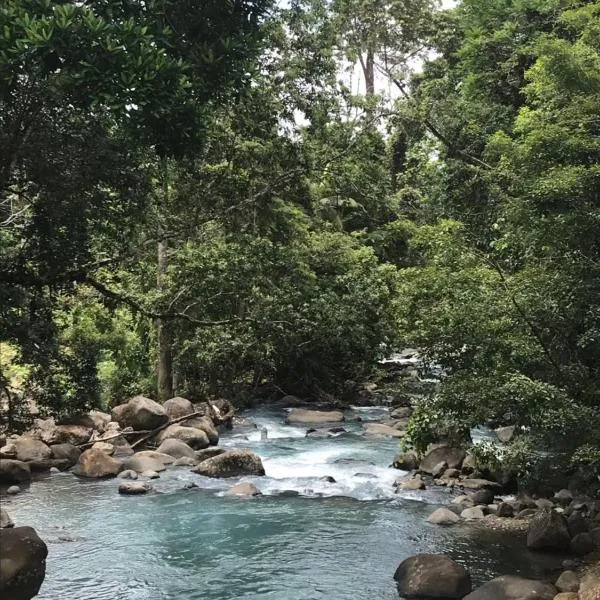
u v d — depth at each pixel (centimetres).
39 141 705
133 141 744
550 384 818
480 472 1128
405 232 2617
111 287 1481
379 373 2259
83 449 1357
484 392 793
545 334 871
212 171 1255
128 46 586
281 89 1385
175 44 684
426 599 678
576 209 836
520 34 1886
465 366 873
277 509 990
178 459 1301
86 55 566
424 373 920
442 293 941
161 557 801
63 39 554
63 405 893
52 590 704
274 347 1872
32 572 643
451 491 1077
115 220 897
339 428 1667
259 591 704
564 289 827
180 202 1219
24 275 766
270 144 1378
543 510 852
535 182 869
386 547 830
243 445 1480
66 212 758
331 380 2192
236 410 1945
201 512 977
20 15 563
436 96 1764
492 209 1184
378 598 686
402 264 2739
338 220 2578
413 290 967
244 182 1309
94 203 791
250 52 704
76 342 948
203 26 707
